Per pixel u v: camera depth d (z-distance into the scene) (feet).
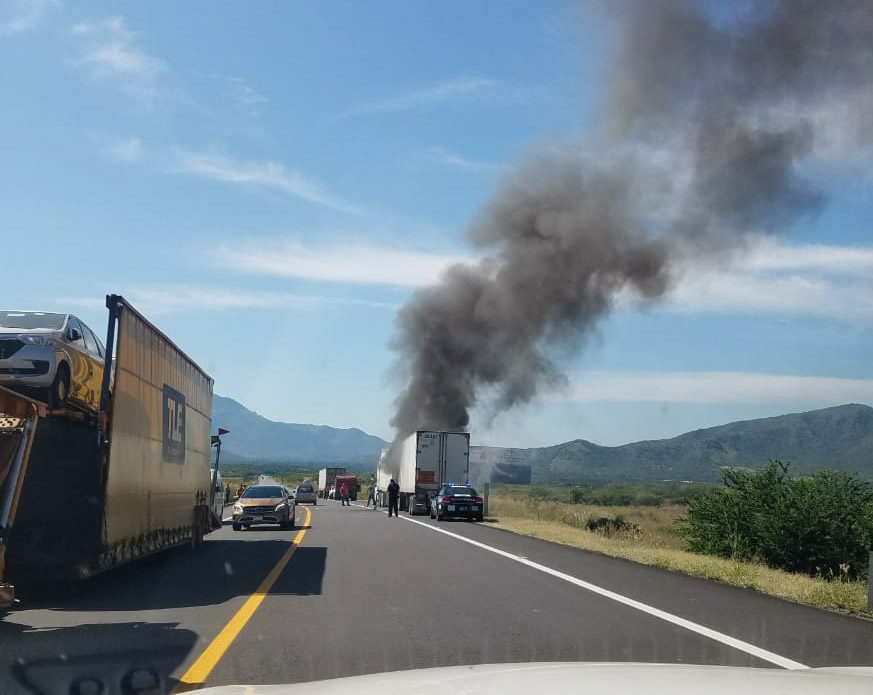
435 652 29.17
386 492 185.98
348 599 41.73
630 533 99.91
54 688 24.38
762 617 37.14
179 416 61.41
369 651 29.32
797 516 79.87
